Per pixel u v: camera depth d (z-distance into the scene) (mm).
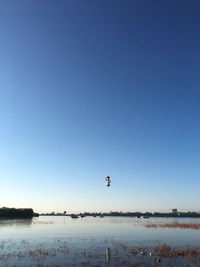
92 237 65812
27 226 107188
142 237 65938
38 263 34844
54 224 131500
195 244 51844
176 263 34344
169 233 77875
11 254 40844
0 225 108250
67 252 42531
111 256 38969
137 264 34062
